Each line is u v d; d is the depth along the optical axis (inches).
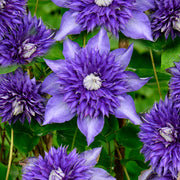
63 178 27.5
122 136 31.7
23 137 32.1
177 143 28.4
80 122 27.7
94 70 28.0
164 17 29.7
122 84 27.8
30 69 32.2
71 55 28.2
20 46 29.8
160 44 31.2
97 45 28.1
